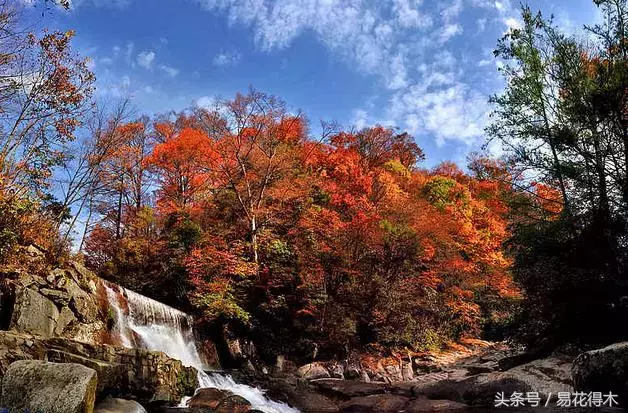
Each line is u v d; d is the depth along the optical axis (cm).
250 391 1442
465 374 1927
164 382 1180
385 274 2347
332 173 2995
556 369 1393
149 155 2681
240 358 1892
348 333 2133
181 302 2052
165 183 2742
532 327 1716
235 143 2425
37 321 1150
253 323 2091
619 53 1588
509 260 2764
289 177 2592
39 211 1488
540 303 1605
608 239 1462
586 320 1519
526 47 1759
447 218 2781
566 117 1678
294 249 2297
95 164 1805
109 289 1479
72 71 1463
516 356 1759
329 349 2133
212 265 1991
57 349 995
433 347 2430
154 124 2964
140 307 1589
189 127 2894
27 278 1207
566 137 1584
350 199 2550
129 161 2197
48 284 1256
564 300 1523
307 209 2436
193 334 1852
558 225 1544
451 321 2705
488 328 2880
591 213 1511
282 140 2684
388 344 2309
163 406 1151
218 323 1972
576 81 1619
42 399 774
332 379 1809
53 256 1403
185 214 2358
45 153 1445
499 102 1769
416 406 1377
